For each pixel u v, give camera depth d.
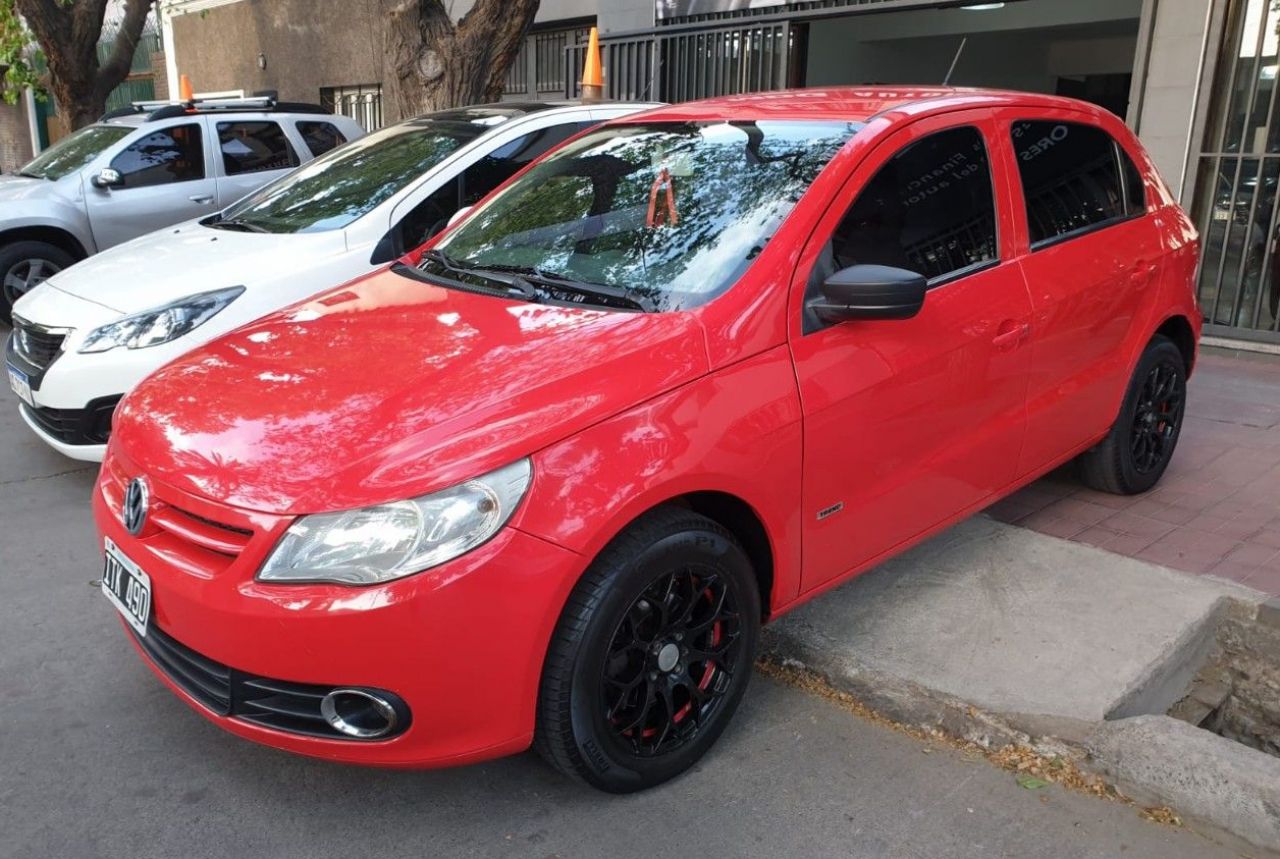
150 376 3.22
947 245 3.47
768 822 2.73
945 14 12.48
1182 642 3.45
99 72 13.49
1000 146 3.75
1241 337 7.32
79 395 4.59
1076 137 4.19
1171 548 4.18
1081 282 3.93
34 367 4.82
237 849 2.62
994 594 3.76
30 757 2.97
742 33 9.65
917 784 2.90
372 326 3.18
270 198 5.84
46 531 4.57
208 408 2.79
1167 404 4.77
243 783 2.87
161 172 8.64
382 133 6.18
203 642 2.49
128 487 2.78
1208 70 7.09
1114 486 4.64
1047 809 2.80
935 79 14.48
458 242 3.88
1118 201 4.37
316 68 16.09
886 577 3.90
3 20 12.68
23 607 3.86
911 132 3.42
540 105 6.11
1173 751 2.81
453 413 2.55
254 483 2.47
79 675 3.40
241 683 2.48
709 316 2.87
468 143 5.58
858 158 3.24
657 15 10.42
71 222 8.20
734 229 3.17
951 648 3.40
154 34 19.58
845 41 13.19
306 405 2.70
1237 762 2.74
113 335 4.61
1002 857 2.62
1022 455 3.85
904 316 2.92
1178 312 4.57
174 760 2.97
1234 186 7.18
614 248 3.37
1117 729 2.95
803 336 2.99
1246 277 7.29
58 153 9.19
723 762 2.99
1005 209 3.71
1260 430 5.68
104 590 2.95
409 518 2.36
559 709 2.54
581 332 2.87
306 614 2.33
